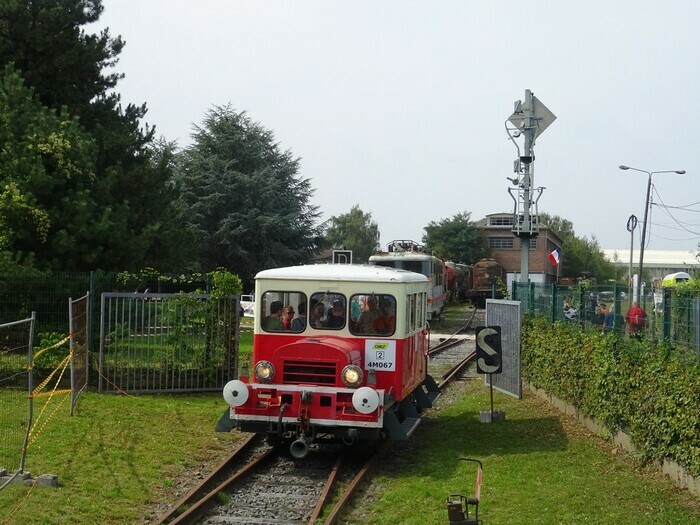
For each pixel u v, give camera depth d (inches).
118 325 674.8
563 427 540.7
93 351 698.2
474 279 2374.5
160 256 1067.3
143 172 1030.4
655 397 396.8
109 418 537.3
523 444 494.3
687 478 367.9
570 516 335.6
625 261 4131.4
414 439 529.3
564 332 600.7
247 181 2071.9
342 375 443.2
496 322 751.1
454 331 1561.3
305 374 449.4
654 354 410.3
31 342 395.5
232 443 498.6
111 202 935.0
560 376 600.1
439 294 1764.3
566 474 408.2
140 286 776.9
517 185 845.8
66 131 872.9
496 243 3326.8
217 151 2161.7
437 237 3368.6
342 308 481.4
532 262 3132.4
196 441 493.0
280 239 2144.4
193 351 682.2
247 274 2112.5
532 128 837.2
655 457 400.2
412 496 379.9
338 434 446.9
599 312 523.8
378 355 476.7
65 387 670.5
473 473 420.2
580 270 3563.0
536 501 360.2
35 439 454.6
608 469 416.2
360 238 4271.7
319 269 499.8
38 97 925.8
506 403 665.6
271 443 486.0
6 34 979.9
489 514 343.9
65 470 399.5
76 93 1035.3
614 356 469.4
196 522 336.8
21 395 620.1
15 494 351.9
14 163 821.9
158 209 1079.0
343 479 423.5
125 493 369.1
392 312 478.3
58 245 839.1
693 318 368.5
